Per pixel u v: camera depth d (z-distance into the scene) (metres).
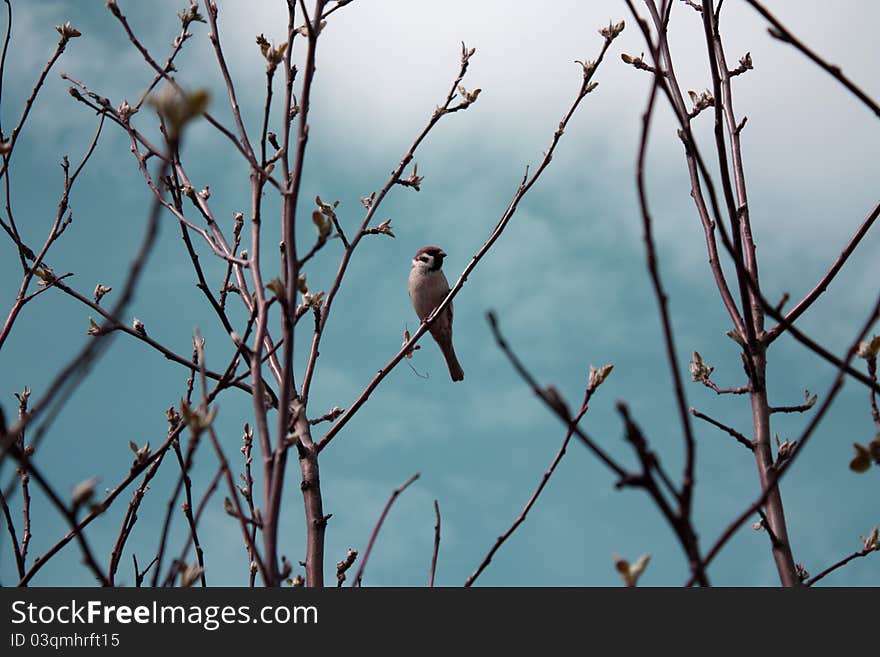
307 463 7.12
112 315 3.08
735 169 6.94
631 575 3.28
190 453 4.04
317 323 7.20
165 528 4.12
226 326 7.25
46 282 7.18
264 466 4.40
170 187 6.84
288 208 4.75
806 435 3.16
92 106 7.21
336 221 7.21
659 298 3.01
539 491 5.64
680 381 2.91
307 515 6.91
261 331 4.75
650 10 6.89
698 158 3.73
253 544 4.11
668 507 2.78
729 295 6.46
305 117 4.94
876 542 6.03
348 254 6.88
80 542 3.29
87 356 3.13
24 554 6.29
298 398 7.24
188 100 2.79
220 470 4.19
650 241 3.06
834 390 3.25
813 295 6.32
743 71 7.36
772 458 6.07
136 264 3.02
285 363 4.45
